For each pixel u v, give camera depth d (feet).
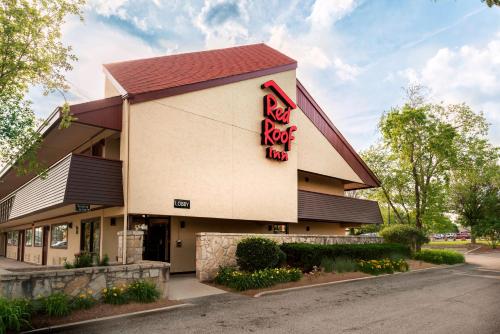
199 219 51.72
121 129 37.96
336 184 76.89
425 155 79.82
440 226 89.56
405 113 76.23
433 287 38.91
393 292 35.19
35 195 44.88
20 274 23.15
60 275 24.73
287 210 54.44
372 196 95.04
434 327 22.53
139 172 37.47
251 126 50.67
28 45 31.96
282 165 54.65
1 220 70.18
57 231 59.06
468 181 114.52
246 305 28.35
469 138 79.61
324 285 38.27
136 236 36.45
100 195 35.14
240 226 57.06
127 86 38.99
